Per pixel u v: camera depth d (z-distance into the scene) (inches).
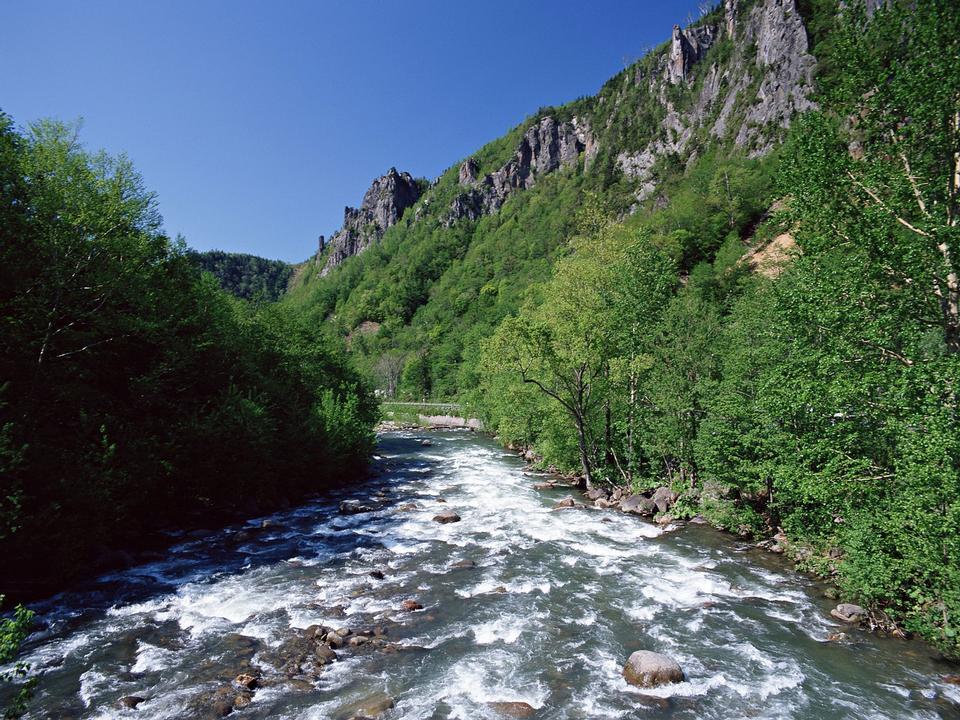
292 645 462.6
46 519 570.3
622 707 378.3
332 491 1173.7
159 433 848.3
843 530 555.5
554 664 439.2
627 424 1104.8
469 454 1812.3
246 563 690.2
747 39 7347.4
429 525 882.8
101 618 518.3
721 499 858.8
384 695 388.8
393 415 3452.3
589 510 976.3
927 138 453.4
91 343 778.8
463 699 386.0
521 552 738.8
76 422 720.3
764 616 532.7
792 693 396.8
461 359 4808.1
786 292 530.3
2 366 645.9
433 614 536.1
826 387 490.3
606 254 1162.6
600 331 1075.3
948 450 387.5
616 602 568.7
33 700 375.9
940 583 453.1
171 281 1058.7
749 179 4313.5
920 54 440.8
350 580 629.9
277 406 1171.3
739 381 771.4
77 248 770.8
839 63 497.4
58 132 835.4
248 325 1443.2
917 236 451.8
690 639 484.7
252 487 991.0
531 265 6761.8
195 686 395.9
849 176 485.1
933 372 399.5
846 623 514.3
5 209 683.4
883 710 375.6
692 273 3518.7
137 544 761.6
